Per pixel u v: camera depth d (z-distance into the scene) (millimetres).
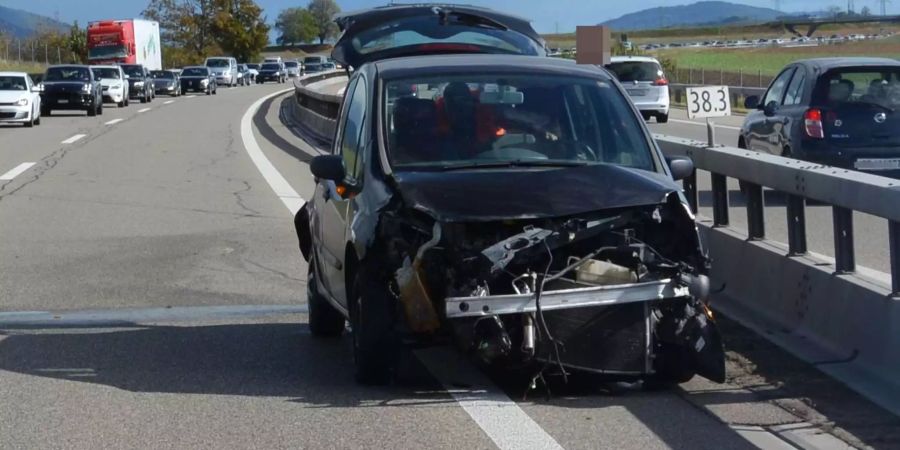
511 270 6395
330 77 67625
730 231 8961
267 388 7020
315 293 8320
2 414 6492
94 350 8094
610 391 6797
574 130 7406
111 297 10031
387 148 7164
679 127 31719
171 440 5977
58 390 7012
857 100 15492
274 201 16625
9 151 25484
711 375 6508
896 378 6551
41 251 12438
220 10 121375
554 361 6312
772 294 8109
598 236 6488
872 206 6723
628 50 52000
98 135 30516
